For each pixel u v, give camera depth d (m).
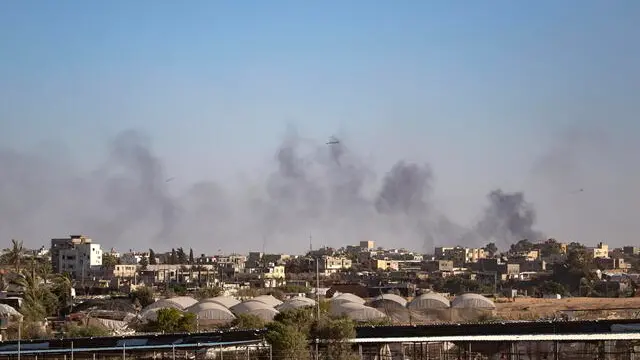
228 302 171.62
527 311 181.50
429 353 109.69
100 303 191.12
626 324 97.69
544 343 107.75
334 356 100.50
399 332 104.31
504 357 104.69
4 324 140.62
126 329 149.25
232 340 105.81
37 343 110.75
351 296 188.62
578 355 105.38
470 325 102.38
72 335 134.75
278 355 98.62
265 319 153.50
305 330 105.12
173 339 108.19
